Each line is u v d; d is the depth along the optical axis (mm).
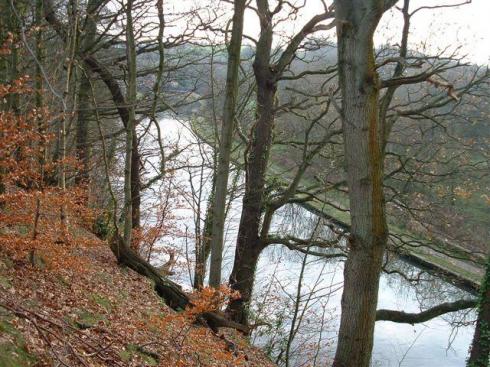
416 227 17969
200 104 20422
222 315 11766
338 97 13414
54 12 12344
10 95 8898
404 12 12031
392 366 17125
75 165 10125
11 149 7098
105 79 15008
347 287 5977
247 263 15289
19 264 7816
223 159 11242
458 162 16062
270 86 15055
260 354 12938
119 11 14102
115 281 10219
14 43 9133
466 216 18984
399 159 14648
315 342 15969
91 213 9852
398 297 21719
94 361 6273
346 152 5824
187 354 8102
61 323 6430
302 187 18609
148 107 16766
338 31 5672
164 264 17906
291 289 19578
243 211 15531
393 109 13906
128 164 12133
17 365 5184
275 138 17172
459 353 18578
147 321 8742
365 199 5746
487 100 14867
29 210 7699
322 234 20703
